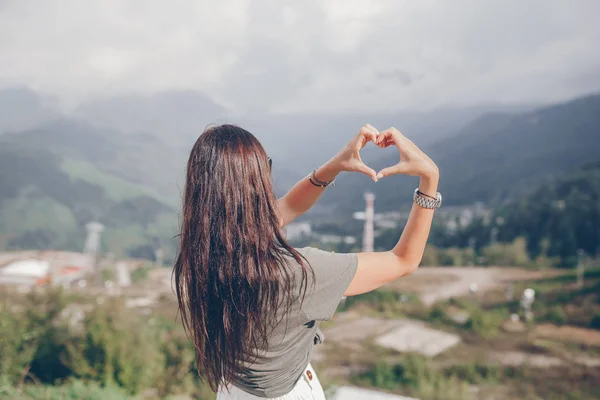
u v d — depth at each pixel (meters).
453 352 14.95
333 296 1.09
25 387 4.68
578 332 17.06
